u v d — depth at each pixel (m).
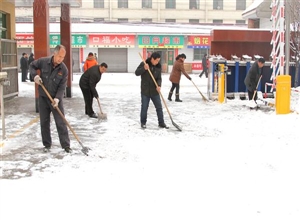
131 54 34.62
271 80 12.83
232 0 42.84
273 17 11.31
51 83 5.96
